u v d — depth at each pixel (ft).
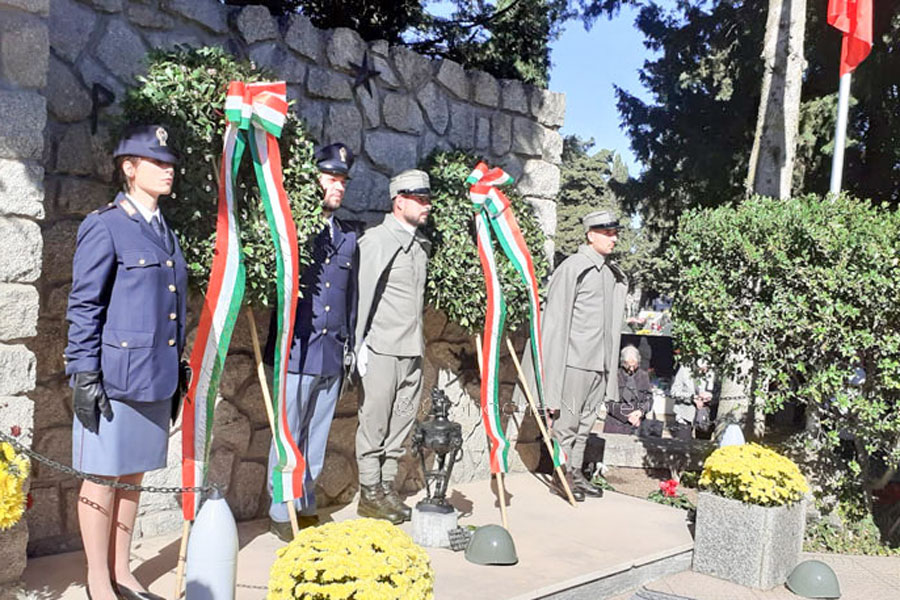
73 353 12.46
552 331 22.26
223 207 14.62
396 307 19.07
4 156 13.08
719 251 22.18
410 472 22.57
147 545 16.70
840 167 26.40
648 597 17.01
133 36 16.78
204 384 14.74
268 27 19.24
